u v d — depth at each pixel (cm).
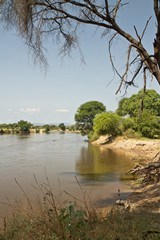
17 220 598
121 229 540
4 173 2612
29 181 2220
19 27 1019
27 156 4078
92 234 528
